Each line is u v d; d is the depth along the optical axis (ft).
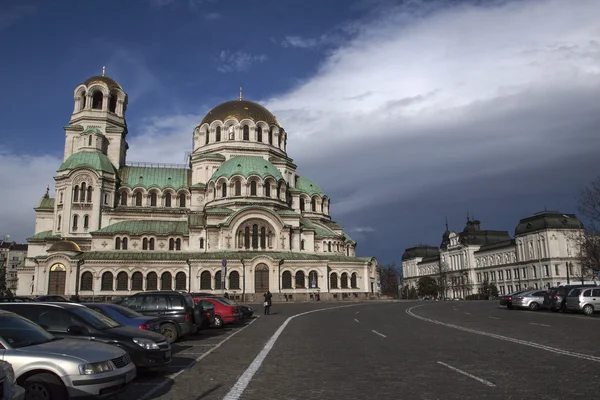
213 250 277.64
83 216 282.56
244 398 44.75
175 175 324.80
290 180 340.39
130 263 258.37
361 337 91.56
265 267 269.44
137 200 307.99
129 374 44.91
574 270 388.98
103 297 251.39
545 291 182.91
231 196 295.07
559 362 58.65
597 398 41.37
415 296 561.84
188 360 68.85
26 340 44.70
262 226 284.61
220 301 123.85
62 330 55.42
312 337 93.56
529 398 41.83
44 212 303.48
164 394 47.62
